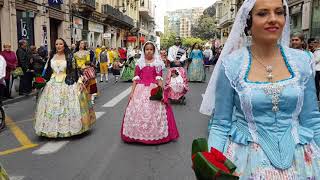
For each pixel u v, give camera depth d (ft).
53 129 22.25
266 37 6.78
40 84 22.50
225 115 7.14
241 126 6.99
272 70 6.88
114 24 139.85
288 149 6.69
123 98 40.14
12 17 58.59
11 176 16.17
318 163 6.82
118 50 83.97
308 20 68.03
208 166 5.51
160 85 21.39
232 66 7.03
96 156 18.99
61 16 81.05
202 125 26.09
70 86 22.77
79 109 22.66
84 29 100.89
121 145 20.94
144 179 15.74
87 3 94.73
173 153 19.35
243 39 7.45
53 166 17.51
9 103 37.65
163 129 21.08
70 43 86.69
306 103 6.97
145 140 20.90
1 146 21.29
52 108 22.35
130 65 60.18
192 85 52.31
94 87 36.42
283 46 7.23
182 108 33.40
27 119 29.63
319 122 7.04
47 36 72.54
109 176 16.11
